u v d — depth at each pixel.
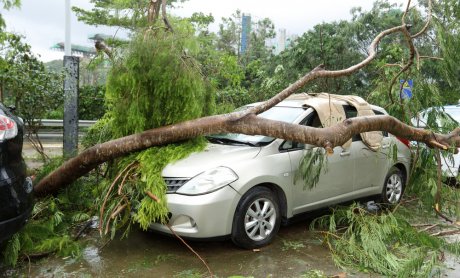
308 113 5.32
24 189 3.95
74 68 7.09
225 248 4.68
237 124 4.66
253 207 4.60
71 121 7.12
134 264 4.23
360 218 4.84
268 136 4.75
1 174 3.69
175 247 4.68
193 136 4.73
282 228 5.42
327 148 4.64
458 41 5.81
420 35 6.04
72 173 5.10
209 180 4.25
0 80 6.41
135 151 4.87
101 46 5.52
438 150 5.71
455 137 5.85
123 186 4.54
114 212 4.34
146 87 4.73
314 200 5.18
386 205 6.20
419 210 6.16
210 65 5.80
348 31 11.87
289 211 4.90
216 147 4.95
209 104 5.16
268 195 4.67
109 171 5.22
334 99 5.87
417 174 6.09
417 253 4.29
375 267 4.14
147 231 5.12
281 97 4.86
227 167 4.40
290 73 11.78
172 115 4.82
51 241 4.44
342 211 5.14
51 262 4.27
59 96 6.93
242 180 4.39
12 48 6.71
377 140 5.89
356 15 12.31
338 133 4.74
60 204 5.39
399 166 6.43
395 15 12.05
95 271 4.07
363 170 5.74
